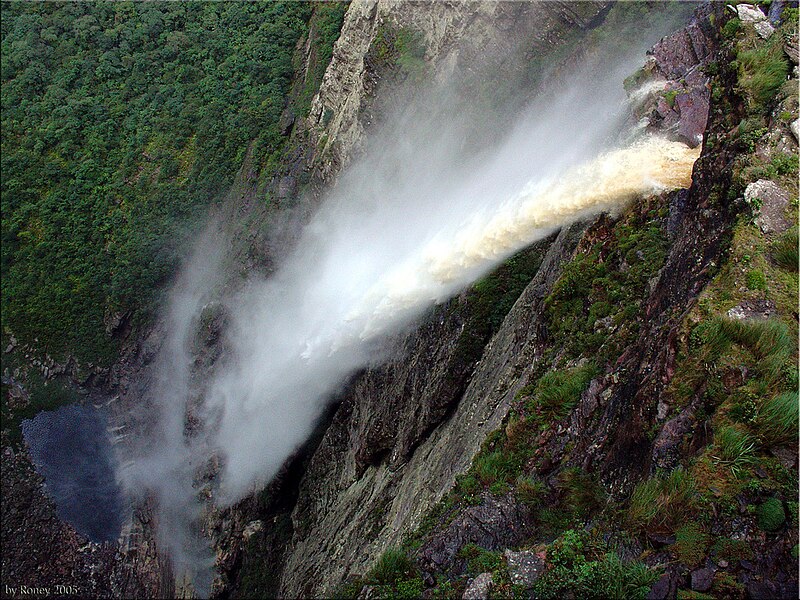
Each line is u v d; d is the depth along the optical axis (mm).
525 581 12031
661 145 17688
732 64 16406
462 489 15438
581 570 11523
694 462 11406
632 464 12664
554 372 16203
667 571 10961
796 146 14211
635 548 11547
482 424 18234
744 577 10609
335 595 17609
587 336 16094
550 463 14609
